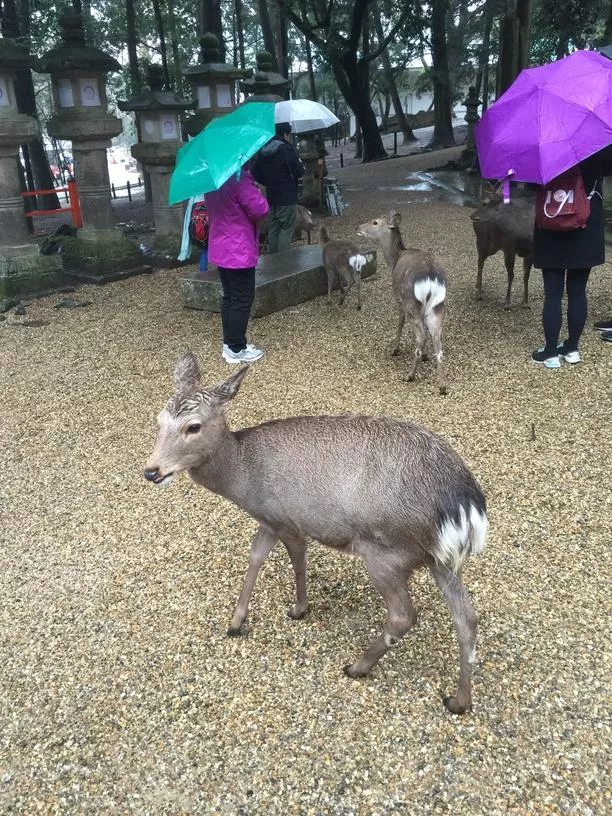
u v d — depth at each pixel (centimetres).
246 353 602
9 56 776
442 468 230
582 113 463
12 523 388
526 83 502
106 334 707
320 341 642
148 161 970
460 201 1486
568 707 246
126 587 328
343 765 230
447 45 3322
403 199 1569
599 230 505
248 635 293
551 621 287
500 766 225
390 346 618
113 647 290
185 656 283
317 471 242
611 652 269
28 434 496
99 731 250
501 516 360
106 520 385
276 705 256
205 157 467
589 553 328
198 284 751
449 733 239
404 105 6050
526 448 427
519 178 475
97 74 890
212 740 243
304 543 276
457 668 268
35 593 328
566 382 518
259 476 252
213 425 246
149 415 514
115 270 939
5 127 789
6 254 851
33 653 290
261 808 217
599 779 219
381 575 239
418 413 482
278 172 832
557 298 527
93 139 900
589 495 374
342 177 2177
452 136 3272
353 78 2734
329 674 269
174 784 228
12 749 245
